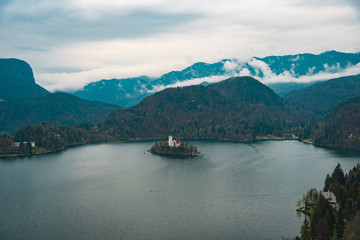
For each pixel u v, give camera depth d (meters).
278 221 188.50
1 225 191.38
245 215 198.12
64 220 197.12
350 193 190.75
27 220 197.88
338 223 160.00
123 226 187.75
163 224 189.25
